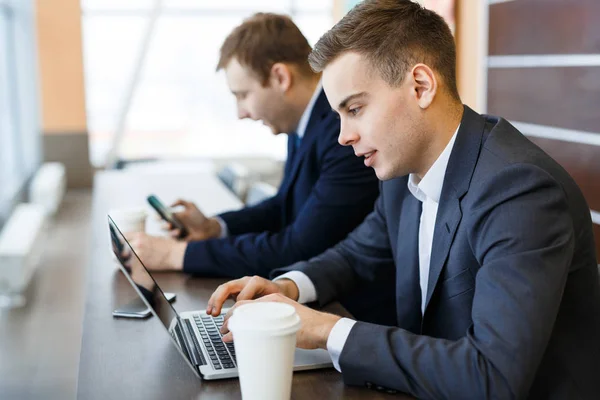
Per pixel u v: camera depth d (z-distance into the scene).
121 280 1.91
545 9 3.50
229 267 1.97
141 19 6.72
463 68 4.59
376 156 1.40
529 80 3.69
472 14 4.41
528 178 1.26
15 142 6.27
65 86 6.16
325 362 1.32
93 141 6.82
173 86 7.09
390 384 1.21
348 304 1.90
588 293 1.34
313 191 2.13
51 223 5.73
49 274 4.81
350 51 1.34
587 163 3.20
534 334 1.15
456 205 1.36
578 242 1.33
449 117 1.39
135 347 1.43
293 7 7.05
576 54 3.25
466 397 1.15
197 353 1.36
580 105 3.24
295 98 2.23
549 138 3.52
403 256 1.59
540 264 1.19
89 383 1.26
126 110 6.45
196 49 7.05
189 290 1.83
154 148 7.16
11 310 4.26
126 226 2.13
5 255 4.49
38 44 6.08
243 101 2.26
